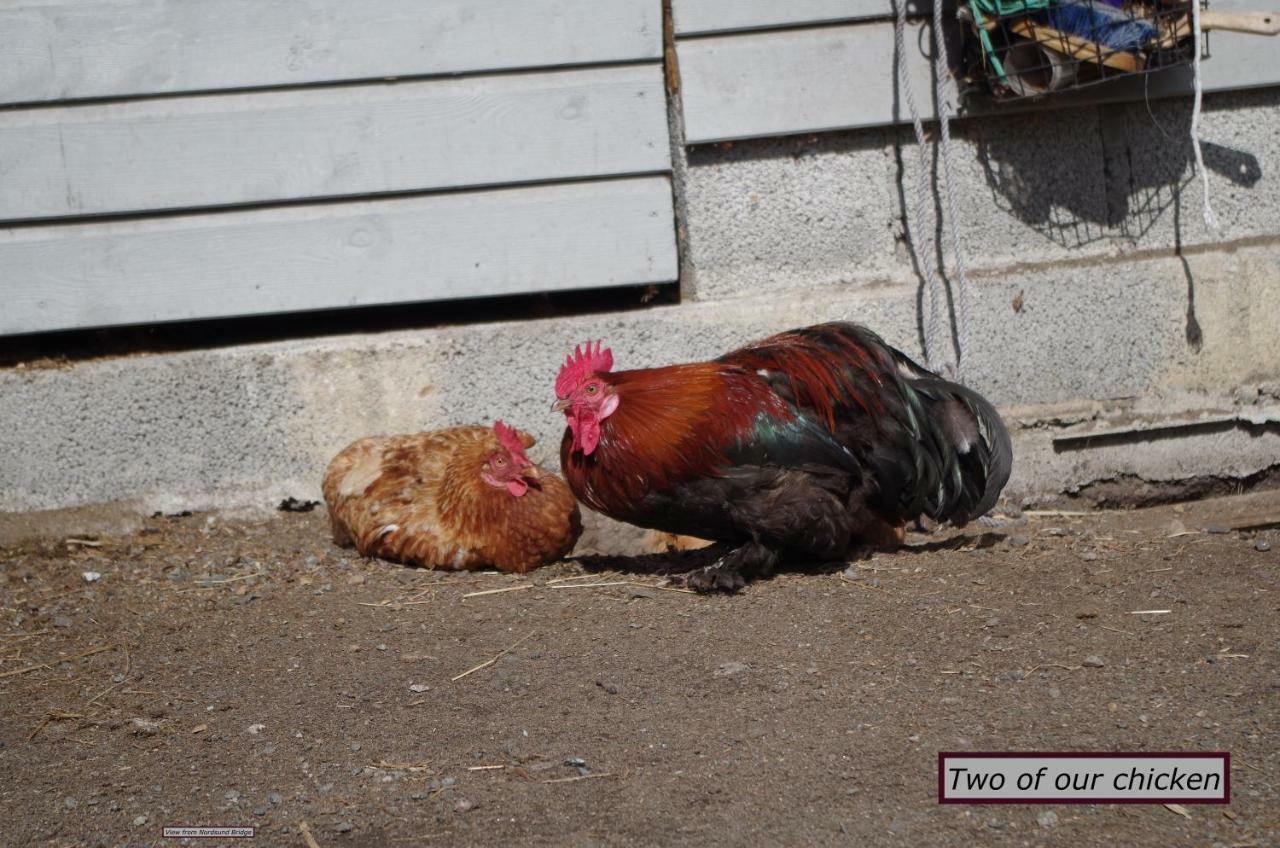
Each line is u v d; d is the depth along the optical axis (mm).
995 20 4312
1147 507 4504
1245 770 3736
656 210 4430
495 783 3781
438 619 4117
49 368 4418
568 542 4273
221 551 4363
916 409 4223
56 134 4375
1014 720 3824
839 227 4469
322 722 3896
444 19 4387
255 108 4387
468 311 4531
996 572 4176
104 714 3939
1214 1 4430
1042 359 4461
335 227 4414
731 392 4113
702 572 4160
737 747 3809
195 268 4410
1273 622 3992
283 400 4430
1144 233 4488
